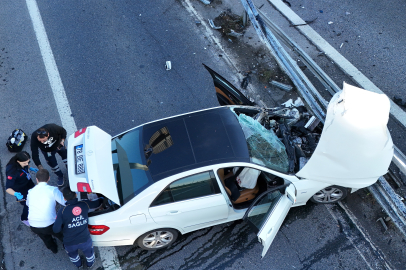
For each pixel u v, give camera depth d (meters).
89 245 4.33
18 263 4.87
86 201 4.27
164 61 7.81
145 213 4.34
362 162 4.43
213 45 8.17
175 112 6.82
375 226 5.08
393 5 8.98
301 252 4.85
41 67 7.74
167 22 8.76
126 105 6.96
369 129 4.33
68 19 8.88
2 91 7.27
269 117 5.43
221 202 4.55
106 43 8.25
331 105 4.72
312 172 4.56
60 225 4.09
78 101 7.05
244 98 5.75
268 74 7.45
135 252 4.95
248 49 8.06
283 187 4.37
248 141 4.72
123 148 4.79
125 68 7.68
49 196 4.33
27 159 4.54
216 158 4.43
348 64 7.66
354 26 8.52
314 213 5.25
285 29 8.56
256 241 5.00
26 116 6.80
